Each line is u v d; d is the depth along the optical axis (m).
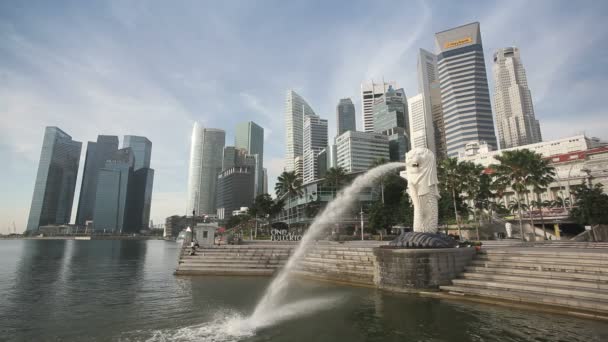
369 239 53.88
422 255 20.62
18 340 13.49
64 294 23.34
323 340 12.91
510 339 12.41
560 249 22.89
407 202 61.94
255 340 13.06
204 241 41.00
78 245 134.88
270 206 72.62
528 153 44.75
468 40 177.88
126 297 21.83
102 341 13.19
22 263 50.28
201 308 18.34
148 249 101.50
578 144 113.06
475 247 23.09
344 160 140.50
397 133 187.25
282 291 22.55
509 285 18.06
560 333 12.82
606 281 16.22
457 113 172.88
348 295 20.70
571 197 83.44
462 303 17.64
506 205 91.56
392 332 13.62
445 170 51.72
